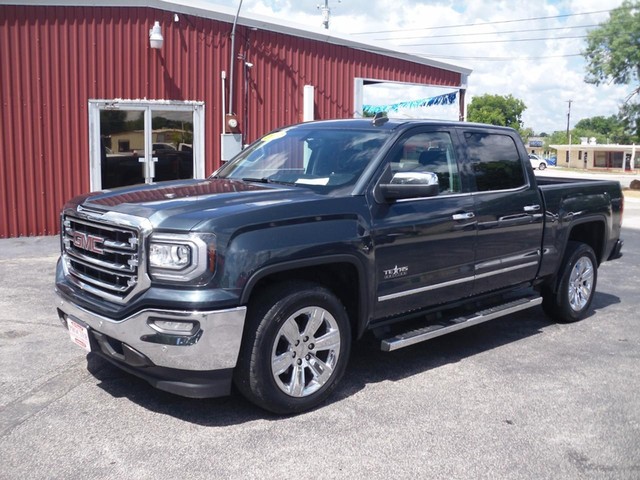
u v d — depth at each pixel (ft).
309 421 14.39
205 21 41.01
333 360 15.20
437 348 19.83
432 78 52.90
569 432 14.10
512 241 19.70
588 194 23.02
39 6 36.40
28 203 37.42
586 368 18.20
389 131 17.30
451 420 14.58
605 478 12.23
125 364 14.15
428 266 17.13
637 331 22.08
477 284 18.79
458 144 18.66
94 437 13.42
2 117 36.35
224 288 13.15
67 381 16.31
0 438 13.30
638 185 117.39
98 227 14.34
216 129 42.37
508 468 12.53
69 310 15.06
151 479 11.86
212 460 12.58
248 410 14.89
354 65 48.21
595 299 26.86
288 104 45.24
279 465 12.44
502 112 286.05
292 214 14.32
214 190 15.85
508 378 17.29
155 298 13.10
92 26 37.76
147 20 39.04
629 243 42.96
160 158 40.75
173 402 15.20
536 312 24.50
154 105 39.96
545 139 407.85
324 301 14.80
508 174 20.02
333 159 17.20
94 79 38.11
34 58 36.68
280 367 14.21
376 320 16.43
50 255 32.55
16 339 19.47
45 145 37.45
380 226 15.83
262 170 18.44
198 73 41.22
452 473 12.30
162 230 13.24
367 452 13.03
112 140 39.24
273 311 13.89
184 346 13.01
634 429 14.30
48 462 12.38
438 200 17.47
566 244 22.13
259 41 43.37
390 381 16.92
